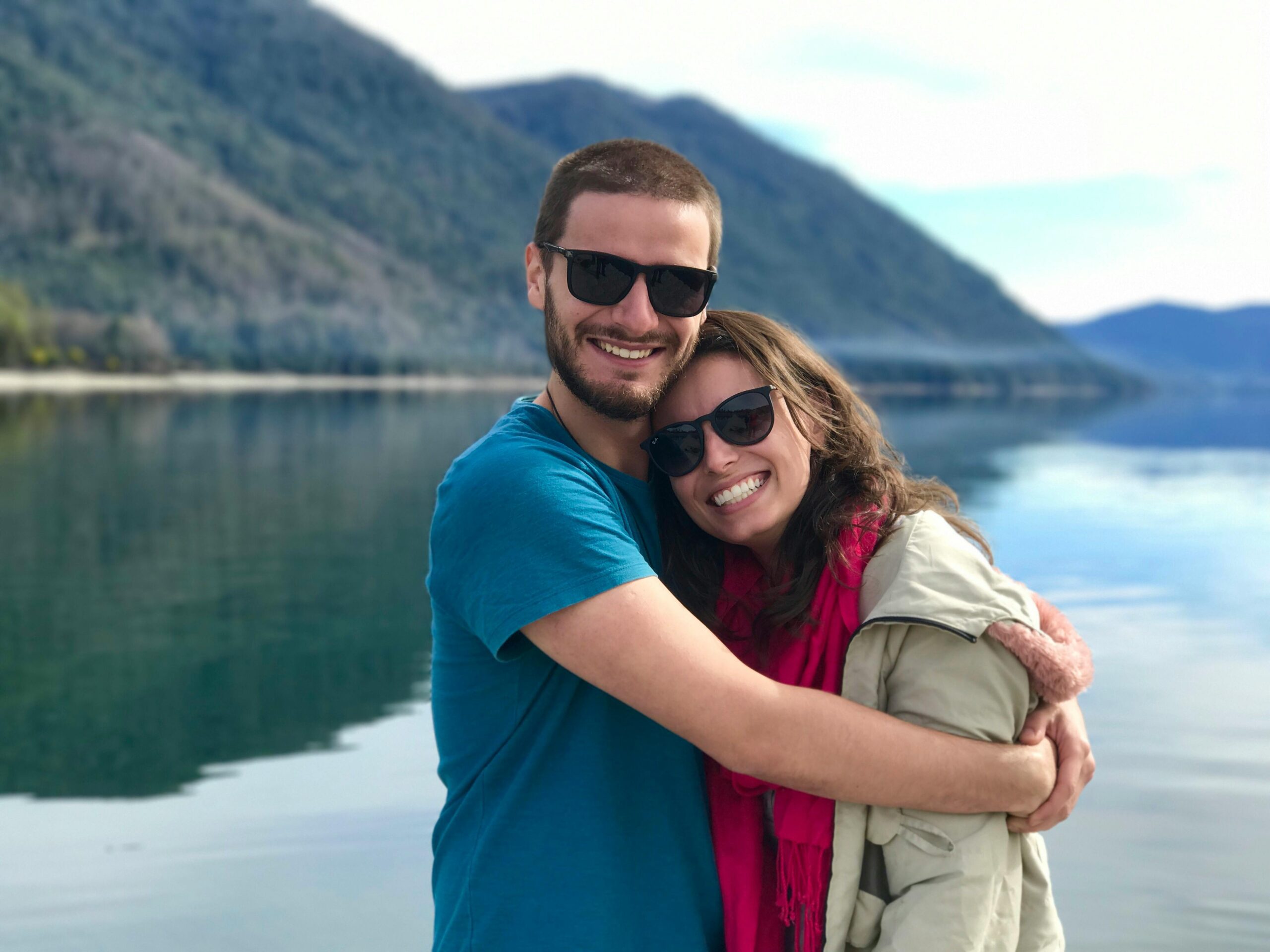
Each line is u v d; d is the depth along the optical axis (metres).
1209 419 56.28
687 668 1.35
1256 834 4.03
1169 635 7.33
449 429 35.00
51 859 3.91
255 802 4.45
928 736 1.43
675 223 1.52
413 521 13.61
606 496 1.51
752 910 1.52
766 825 1.60
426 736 5.32
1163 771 4.70
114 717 5.83
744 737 1.37
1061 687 1.47
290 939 3.29
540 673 1.47
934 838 1.46
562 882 1.44
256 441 28.16
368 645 7.40
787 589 1.59
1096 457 25.61
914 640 1.49
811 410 1.62
